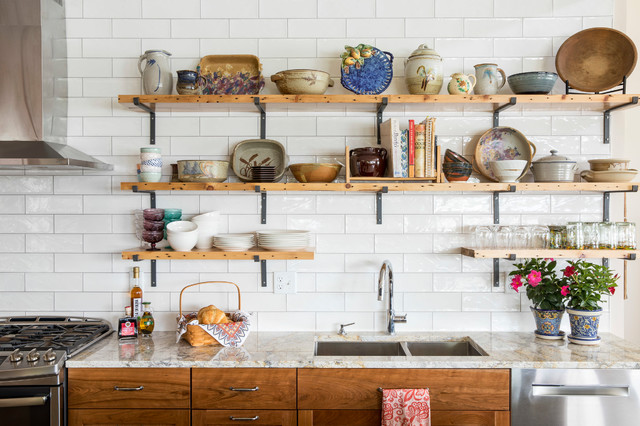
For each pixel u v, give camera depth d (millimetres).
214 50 2775
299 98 2486
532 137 2781
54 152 2395
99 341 2514
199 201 2779
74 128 2785
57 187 2785
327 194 2775
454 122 2779
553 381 2180
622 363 2176
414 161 2518
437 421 2193
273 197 2777
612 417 2180
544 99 2506
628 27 3258
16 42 2527
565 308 2547
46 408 2133
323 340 2648
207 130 2779
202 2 2773
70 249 2787
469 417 2189
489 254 2475
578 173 2770
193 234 2523
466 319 2771
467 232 2777
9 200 2787
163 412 2203
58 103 2686
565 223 2775
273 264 2775
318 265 2775
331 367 2191
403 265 2773
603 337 2621
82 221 2785
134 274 2646
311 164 2500
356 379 2195
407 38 2777
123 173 2785
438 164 2506
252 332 2746
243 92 2676
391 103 2549
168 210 2654
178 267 2777
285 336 2652
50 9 2615
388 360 2207
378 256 2775
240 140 2773
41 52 2527
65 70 2762
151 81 2559
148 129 2785
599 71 2654
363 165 2512
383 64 2602
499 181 2576
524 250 2482
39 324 2682
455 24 2777
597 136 2777
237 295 2773
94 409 2197
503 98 2492
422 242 2777
